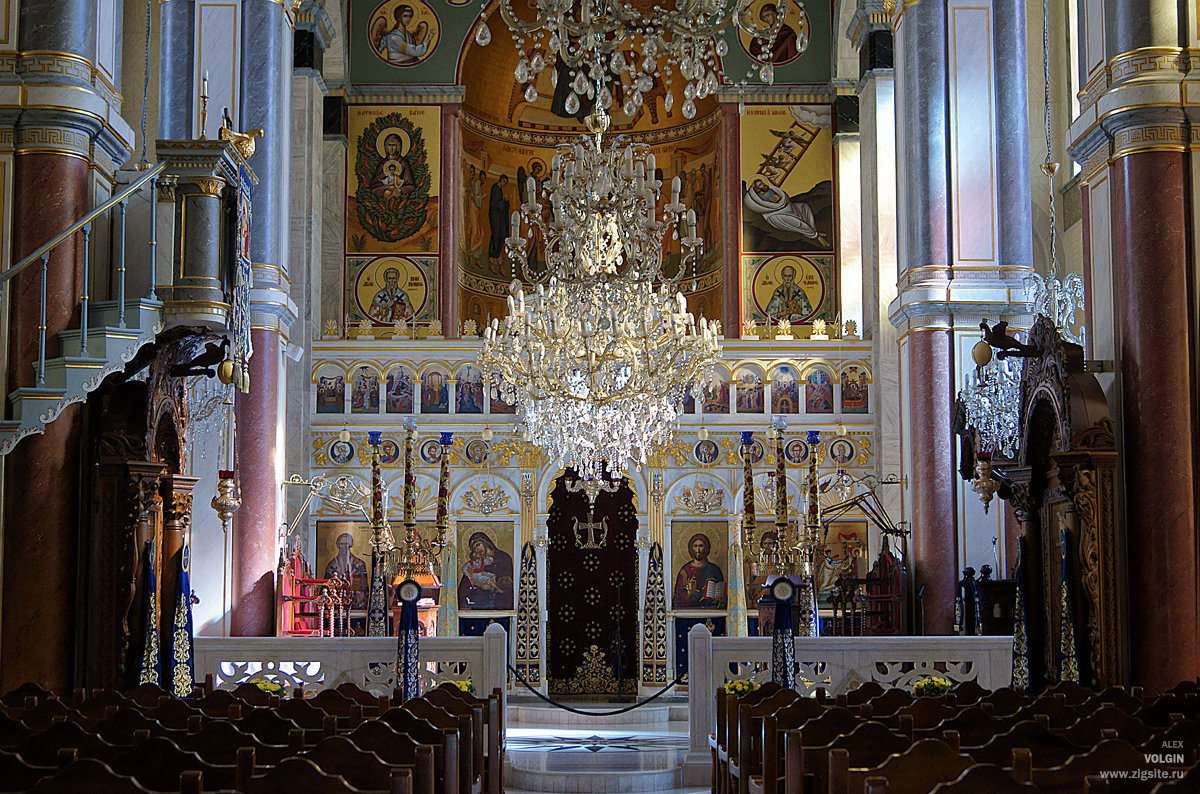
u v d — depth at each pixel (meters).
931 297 20.27
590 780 14.88
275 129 20.05
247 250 13.27
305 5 26.31
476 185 30.80
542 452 25.22
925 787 6.14
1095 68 13.93
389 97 28.95
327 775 5.80
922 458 20.31
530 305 19.42
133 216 13.40
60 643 12.30
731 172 28.81
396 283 28.47
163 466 13.30
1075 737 7.71
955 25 20.67
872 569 23.28
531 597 24.86
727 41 29.06
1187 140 13.33
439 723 9.52
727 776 11.48
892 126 25.70
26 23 12.52
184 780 5.38
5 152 12.44
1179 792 5.42
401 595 15.06
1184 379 13.09
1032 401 14.29
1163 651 12.76
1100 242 14.03
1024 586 14.84
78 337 12.14
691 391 22.45
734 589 24.59
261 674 16.05
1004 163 20.53
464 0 29.28
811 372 25.42
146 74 16.06
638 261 18.75
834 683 15.99
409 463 20.36
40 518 12.30
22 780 6.14
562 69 31.19
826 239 28.66
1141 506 13.05
